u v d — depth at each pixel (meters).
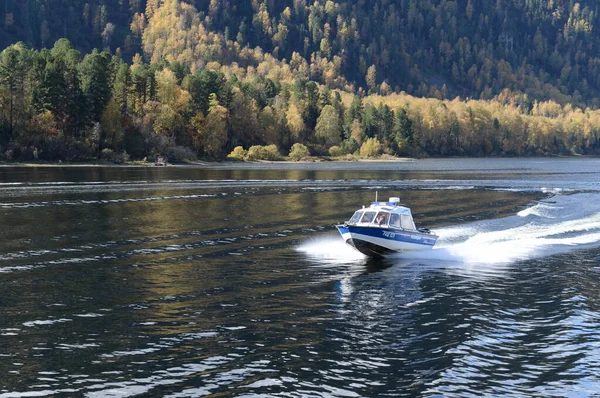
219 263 34.41
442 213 59.38
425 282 31.22
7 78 139.00
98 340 21.95
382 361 20.64
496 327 23.98
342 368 20.08
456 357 20.95
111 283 29.47
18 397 17.86
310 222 50.84
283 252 38.03
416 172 133.12
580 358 21.03
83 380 18.92
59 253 36.38
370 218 38.97
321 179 104.31
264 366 20.09
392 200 40.00
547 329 23.80
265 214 55.75
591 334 23.30
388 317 25.09
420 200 71.50
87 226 46.81
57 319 24.03
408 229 38.41
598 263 36.31
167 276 31.11
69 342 21.70
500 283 31.16
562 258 37.84
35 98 144.50
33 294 27.38
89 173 108.44
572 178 116.44
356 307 26.44
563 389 18.91
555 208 63.69
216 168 139.75
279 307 26.19
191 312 25.19
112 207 59.31
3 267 32.47
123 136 156.25
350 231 37.06
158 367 19.88
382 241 37.25
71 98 150.00
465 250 40.22
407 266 35.16
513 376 19.69
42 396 17.95
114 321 23.92
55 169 119.06
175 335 22.55
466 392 18.66
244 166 154.00
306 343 22.05
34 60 150.75
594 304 27.34
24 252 36.50
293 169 139.75
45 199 65.12
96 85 152.75
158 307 25.78
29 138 138.25
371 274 32.81
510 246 41.72
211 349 21.33
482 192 83.38
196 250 38.03
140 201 65.12
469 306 26.83
